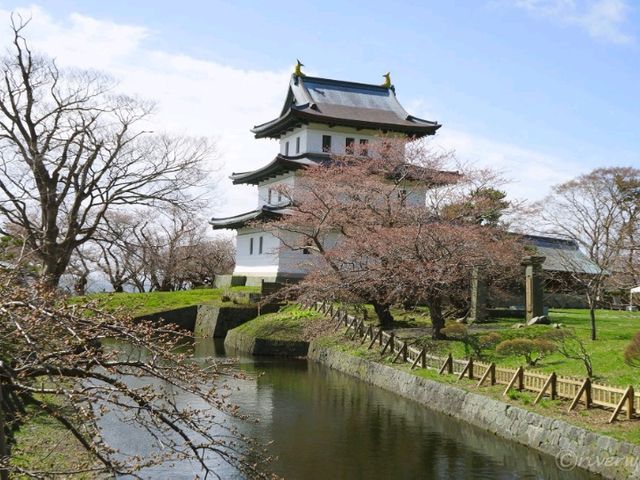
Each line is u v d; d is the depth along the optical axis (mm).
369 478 13523
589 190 40531
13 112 23188
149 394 8086
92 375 7582
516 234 33094
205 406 19219
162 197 26250
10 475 8555
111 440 15625
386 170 33469
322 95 51375
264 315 38219
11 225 24344
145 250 29500
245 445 15406
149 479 12562
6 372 6992
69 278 26938
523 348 20156
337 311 32969
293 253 44031
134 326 8039
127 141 25484
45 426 12992
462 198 31094
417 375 21875
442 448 15703
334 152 47344
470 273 29500
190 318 42531
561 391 16531
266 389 23516
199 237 60875
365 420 18656
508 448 15695
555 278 37281
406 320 31422
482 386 19234
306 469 14062
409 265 25734
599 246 40250
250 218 45750
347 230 33000
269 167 46469
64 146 23781
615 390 14961
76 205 23875
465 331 25219
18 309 7395
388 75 54438
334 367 28984
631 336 23391
